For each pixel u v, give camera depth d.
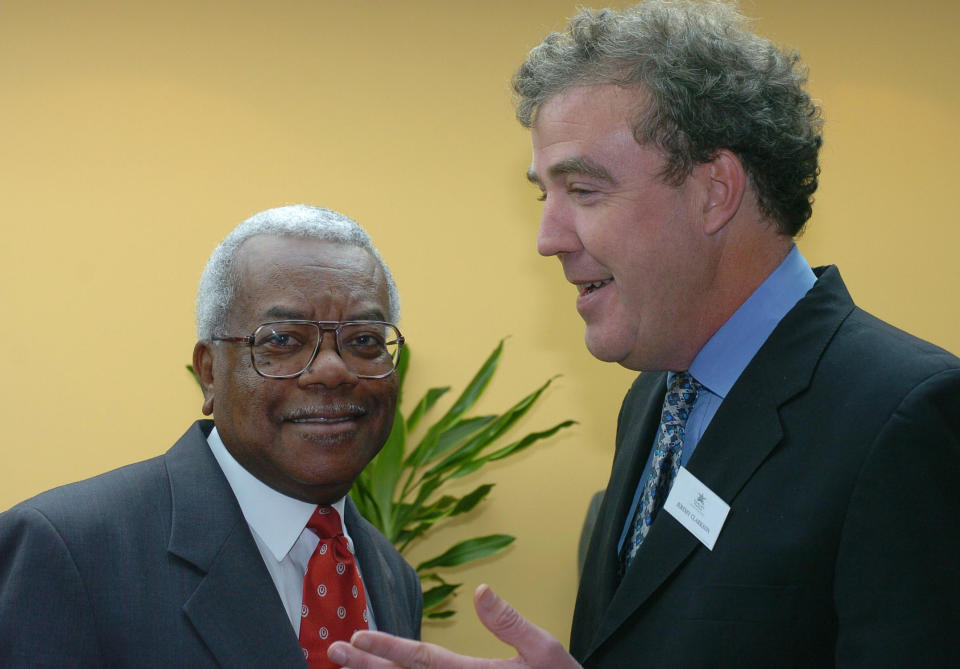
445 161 3.56
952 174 3.59
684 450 1.33
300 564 1.26
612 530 1.41
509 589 3.43
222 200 3.45
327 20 3.54
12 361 3.35
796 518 1.10
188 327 3.42
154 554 1.16
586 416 3.52
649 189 1.19
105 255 3.40
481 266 3.55
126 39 3.44
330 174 3.50
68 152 3.40
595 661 1.26
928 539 1.01
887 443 1.04
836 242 3.57
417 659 0.94
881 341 1.16
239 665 1.12
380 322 1.24
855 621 1.03
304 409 1.18
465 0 3.58
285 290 1.19
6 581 1.09
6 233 3.37
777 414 1.17
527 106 1.28
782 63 1.25
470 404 3.19
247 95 3.48
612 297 1.28
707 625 1.12
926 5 3.60
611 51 1.19
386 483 3.07
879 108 3.59
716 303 1.26
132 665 1.09
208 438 1.36
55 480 3.32
